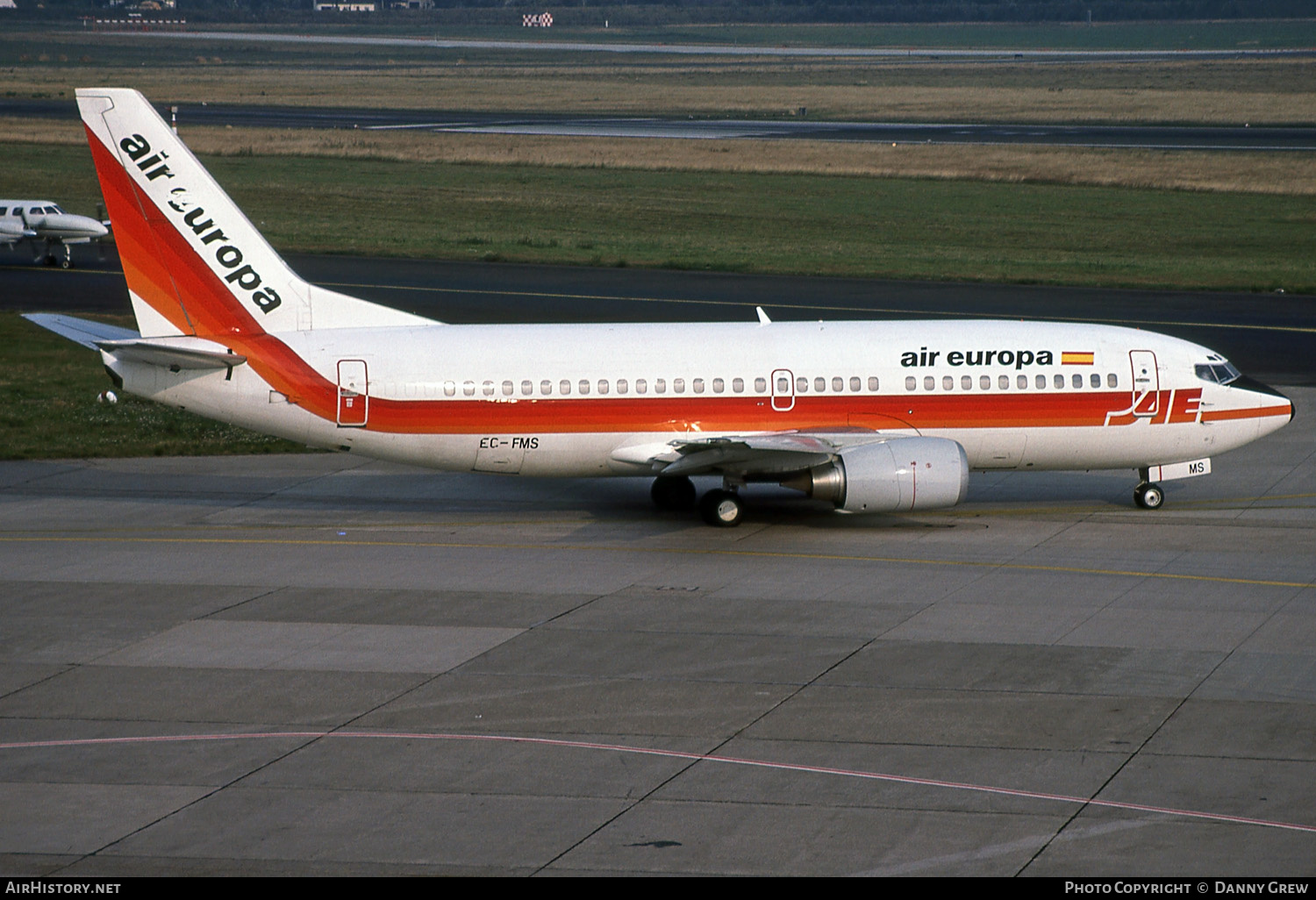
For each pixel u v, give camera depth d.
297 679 93.25
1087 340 139.62
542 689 91.19
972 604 108.62
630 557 124.00
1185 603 108.62
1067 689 90.06
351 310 133.75
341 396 130.12
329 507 145.00
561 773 78.25
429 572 119.25
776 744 81.94
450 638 101.50
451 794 75.69
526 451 133.88
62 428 179.38
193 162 127.81
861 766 78.69
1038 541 129.00
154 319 129.88
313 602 110.62
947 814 72.56
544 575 118.25
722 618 105.62
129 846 69.94
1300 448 167.00
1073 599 109.75
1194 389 138.75
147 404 192.88
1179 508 142.75
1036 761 79.00
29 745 82.69
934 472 127.19
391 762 79.94
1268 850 68.38
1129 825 71.06
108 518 138.62
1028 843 69.25
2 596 112.00
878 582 115.38
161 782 77.44
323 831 71.44
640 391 133.88
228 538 131.50
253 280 130.88
